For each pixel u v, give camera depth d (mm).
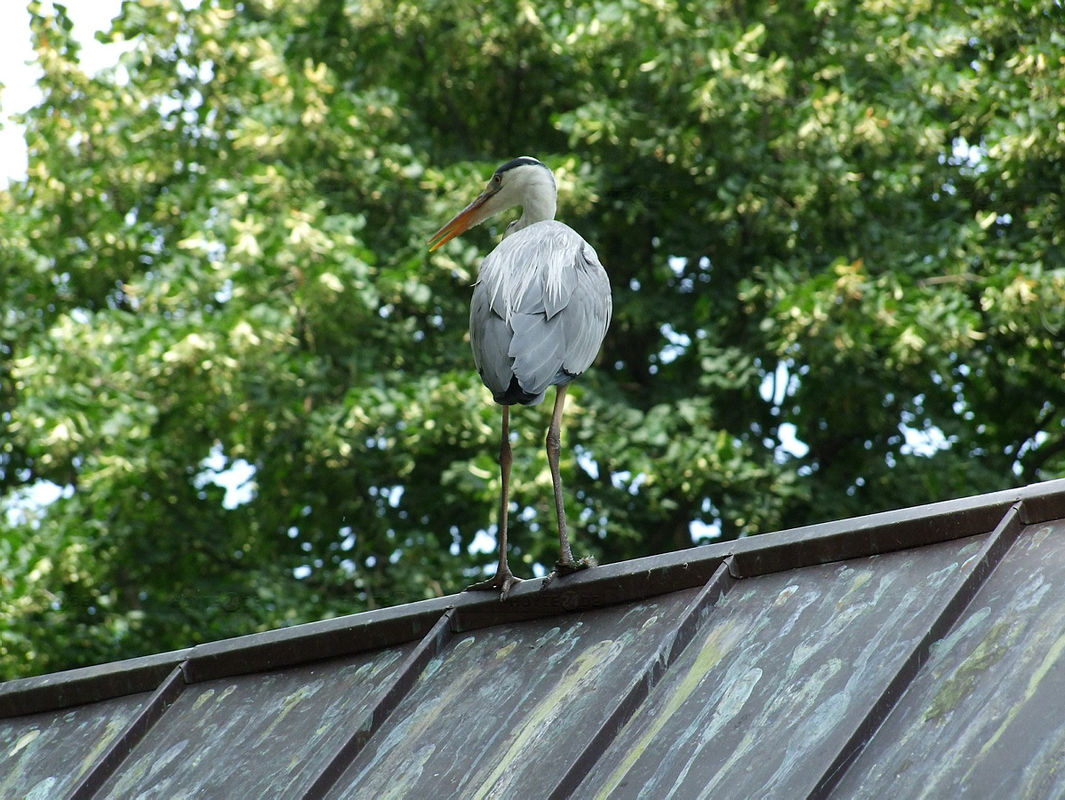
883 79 16297
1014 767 3531
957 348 14461
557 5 16203
